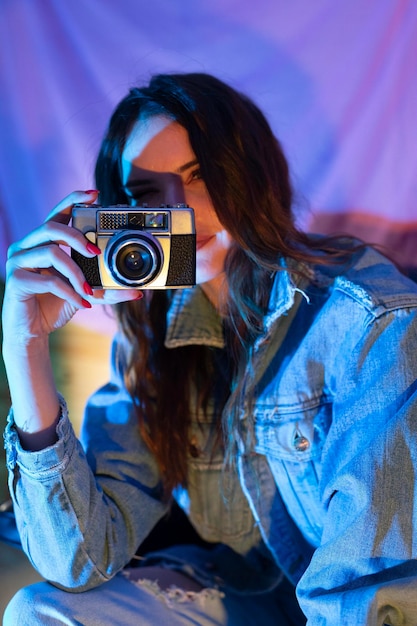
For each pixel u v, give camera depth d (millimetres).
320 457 1077
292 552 1169
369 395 948
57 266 992
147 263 998
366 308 1021
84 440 1282
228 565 1286
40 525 1045
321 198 1759
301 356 1090
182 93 1095
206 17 1760
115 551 1124
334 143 1729
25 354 1022
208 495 1264
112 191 1198
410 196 1699
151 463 1258
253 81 1751
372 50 1666
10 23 1890
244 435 1145
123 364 1292
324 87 1714
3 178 1989
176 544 1406
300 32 1706
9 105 1938
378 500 880
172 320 1221
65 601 1050
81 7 1842
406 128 1673
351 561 886
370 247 1178
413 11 1617
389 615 866
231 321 1146
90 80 1876
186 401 1240
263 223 1093
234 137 1095
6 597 1490
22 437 1040
